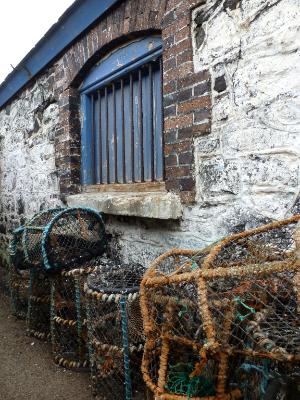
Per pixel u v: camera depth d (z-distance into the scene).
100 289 2.11
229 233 2.29
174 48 2.60
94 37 3.41
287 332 1.33
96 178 3.88
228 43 2.24
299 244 1.36
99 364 2.22
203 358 1.59
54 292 2.79
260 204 2.10
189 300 1.58
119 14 3.08
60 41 3.82
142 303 1.67
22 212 5.27
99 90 3.74
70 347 2.76
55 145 4.20
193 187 2.51
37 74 4.49
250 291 1.48
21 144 5.23
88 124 3.88
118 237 3.33
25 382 2.55
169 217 2.57
